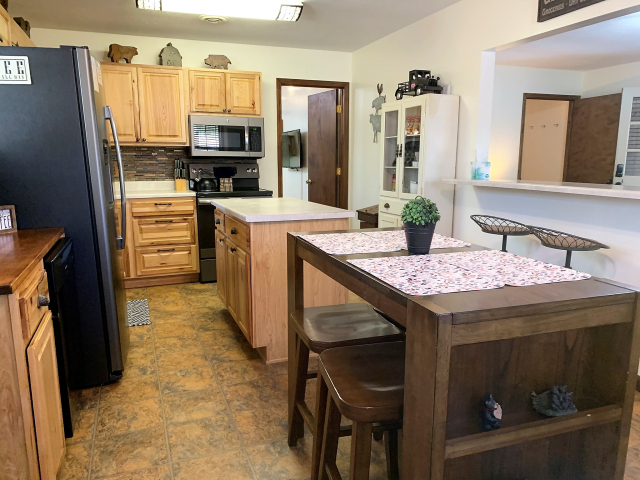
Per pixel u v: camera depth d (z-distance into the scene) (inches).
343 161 218.2
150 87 166.6
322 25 167.5
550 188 101.9
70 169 85.1
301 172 287.4
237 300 115.0
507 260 55.6
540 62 201.3
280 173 205.5
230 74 175.3
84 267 89.0
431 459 38.1
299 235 71.8
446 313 36.0
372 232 74.9
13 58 80.0
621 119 197.3
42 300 61.1
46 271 67.3
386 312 44.3
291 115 295.1
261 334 103.9
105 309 92.1
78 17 154.7
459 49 143.6
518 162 219.6
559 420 42.3
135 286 168.9
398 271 49.9
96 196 87.0
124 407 86.8
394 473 62.6
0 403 52.9
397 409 45.3
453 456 38.8
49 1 139.0
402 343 60.0
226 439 77.2
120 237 102.0
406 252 60.1
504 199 129.6
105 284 91.2
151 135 169.2
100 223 88.4
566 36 157.6
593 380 46.5
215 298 155.3
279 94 201.0
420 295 40.9
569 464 48.4
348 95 213.3
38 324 60.0
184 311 141.9
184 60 185.5
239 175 189.9
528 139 241.6
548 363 45.4
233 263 116.7
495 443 40.1
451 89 148.4
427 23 158.1
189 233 170.1
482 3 133.4
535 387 45.4
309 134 243.1
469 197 143.6
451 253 59.5
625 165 199.6
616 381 44.3
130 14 151.9
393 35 177.9
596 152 211.9
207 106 174.2
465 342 37.0
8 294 49.6
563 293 41.8
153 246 166.4
